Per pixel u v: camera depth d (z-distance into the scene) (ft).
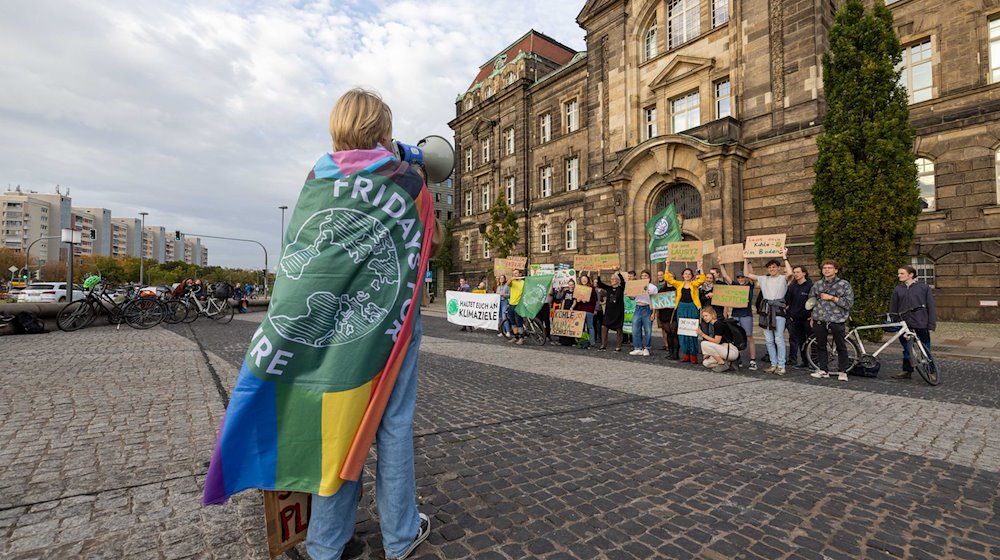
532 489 10.61
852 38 46.62
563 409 17.93
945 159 54.49
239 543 8.10
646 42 84.89
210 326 49.42
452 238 143.95
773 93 64.59
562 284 49.32
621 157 82.84
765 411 17.93
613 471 11.76
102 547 7.88
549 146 109.81
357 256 6.48
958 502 10.20
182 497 9.82
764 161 64.80
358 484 7.14
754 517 9.42
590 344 39.60
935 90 56.24
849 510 9.77
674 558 7.90
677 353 32.65
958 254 53.11
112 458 11.94
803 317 27.94
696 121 76.69
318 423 6.27
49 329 41.93
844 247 45.32
